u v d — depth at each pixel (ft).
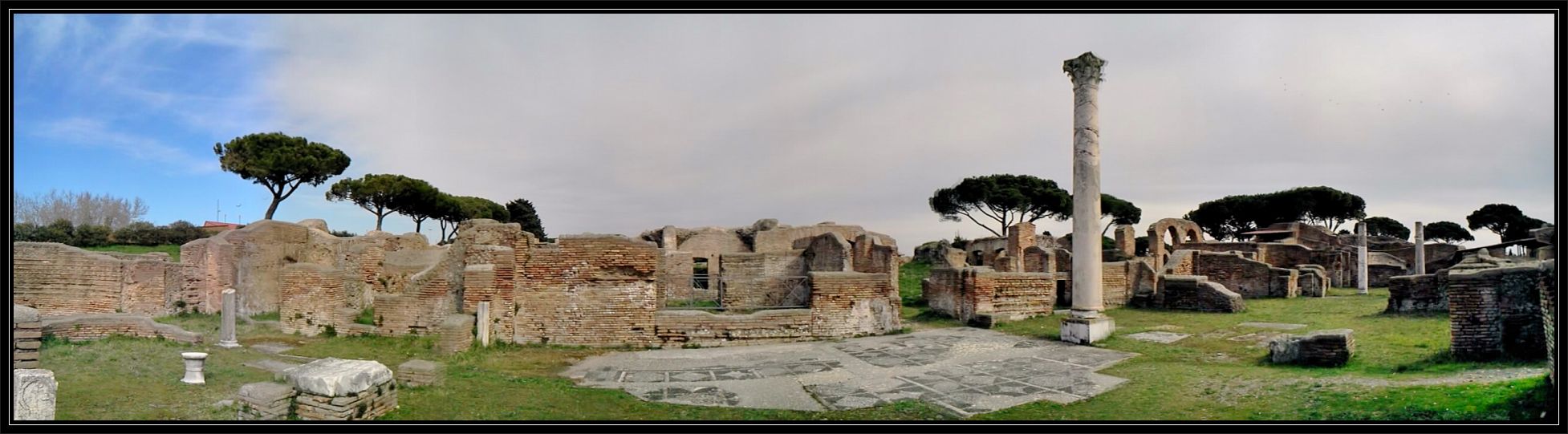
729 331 58.65
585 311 57.26
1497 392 26.18
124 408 28.71
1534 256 62.59
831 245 96.02
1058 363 46.52
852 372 44.16
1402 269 113.09
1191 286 82.53
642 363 48.60
